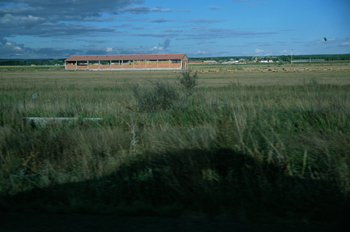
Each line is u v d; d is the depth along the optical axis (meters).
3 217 3.89
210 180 4.87
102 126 10.23
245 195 4.50
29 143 7.34
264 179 4.80
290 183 4.73
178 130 7.23
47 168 5.61
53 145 7.13
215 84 34.56
